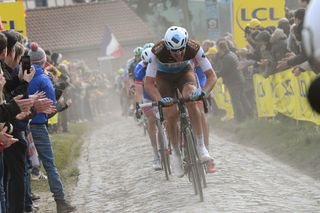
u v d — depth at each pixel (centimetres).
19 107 656
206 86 938
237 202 834
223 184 988
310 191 902
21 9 1786
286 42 1492
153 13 6131
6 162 773
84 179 1277
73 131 2352
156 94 934
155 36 5744
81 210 980
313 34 226
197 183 875
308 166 1105
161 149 1120
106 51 4778
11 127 686
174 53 891
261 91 1689
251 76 1778
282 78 1498
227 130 1792
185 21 5262
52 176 943
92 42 5509
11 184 779
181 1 5275
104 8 5841
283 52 1488
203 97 879
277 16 1986
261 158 1249
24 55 751
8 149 770
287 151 1253
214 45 2161
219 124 1959
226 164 1202
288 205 805
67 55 5494
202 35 5703
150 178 1162
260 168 1132
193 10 5866
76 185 1227
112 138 2084
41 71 912
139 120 1981
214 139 1647
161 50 922
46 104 749
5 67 770
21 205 784
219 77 2008
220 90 2080
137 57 1616
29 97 684
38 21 5675
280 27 1602
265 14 1989
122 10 5853
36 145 931
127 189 1102
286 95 1489
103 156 1628
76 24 5666
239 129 1673
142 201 966
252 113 1817
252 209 784
